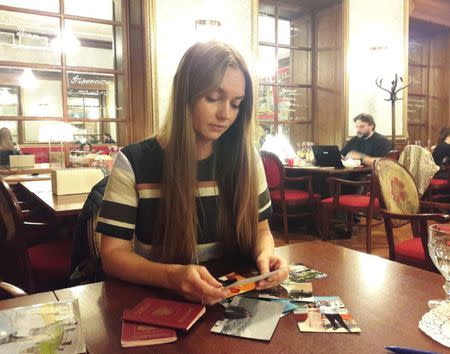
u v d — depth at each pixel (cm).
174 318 73
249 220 113
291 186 465
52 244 223
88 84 422
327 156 426
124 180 102
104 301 84
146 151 106
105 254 98
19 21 393
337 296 85
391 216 205
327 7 556
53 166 388
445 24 673
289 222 468
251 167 113
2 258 196
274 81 555
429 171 388
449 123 718
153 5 406
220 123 100
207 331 71
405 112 599
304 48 575
